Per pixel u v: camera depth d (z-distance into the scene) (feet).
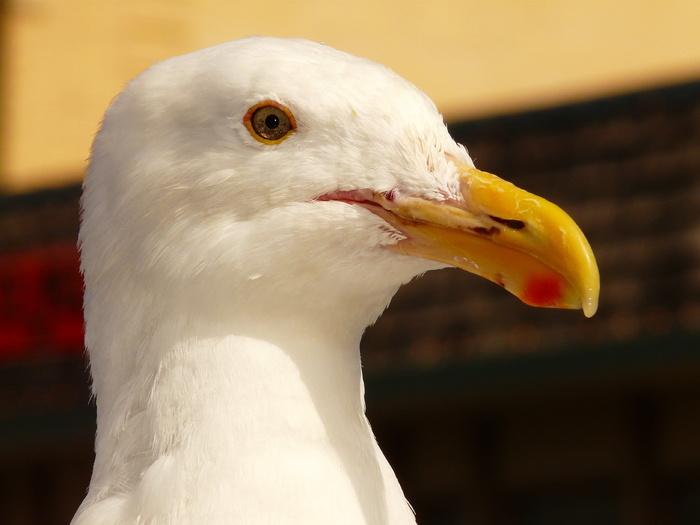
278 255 16.33
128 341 16.57
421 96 17.29
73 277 41.39
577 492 41.93
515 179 39.68
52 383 40.60
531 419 41.88
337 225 16.43
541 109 40.14
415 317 38.93
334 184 16.58
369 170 16.65
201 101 16.62
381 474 16.33
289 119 16.58
